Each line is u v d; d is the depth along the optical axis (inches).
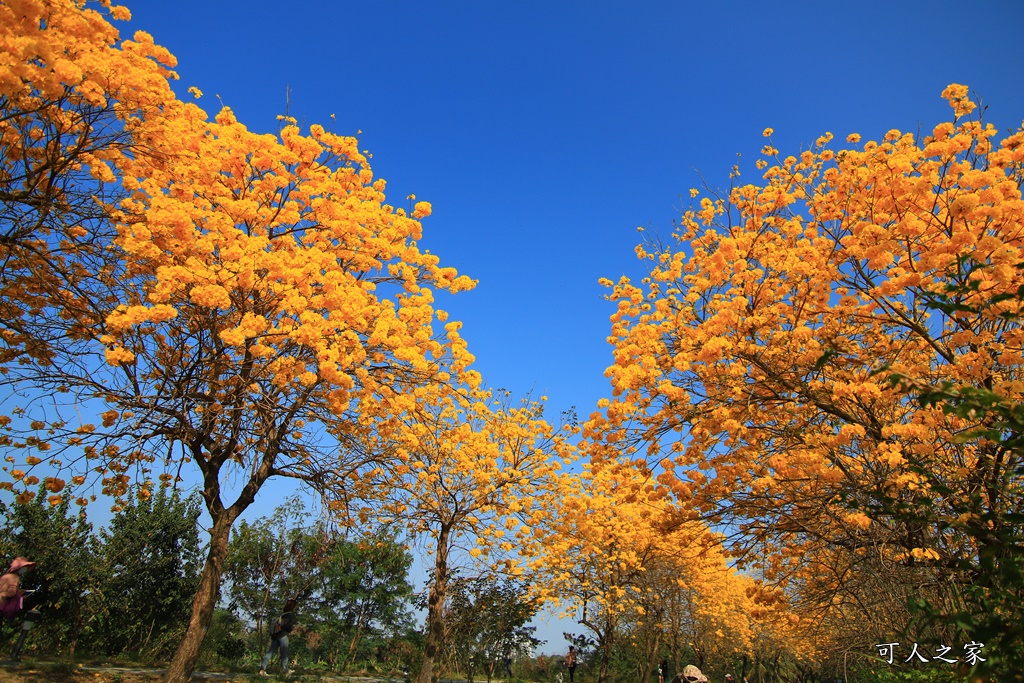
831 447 240.7
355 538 473.4
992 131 261.4
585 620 618.5
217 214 272.1
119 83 246.5
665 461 281.9
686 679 525.3
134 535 529.0
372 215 314.7
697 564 605.0
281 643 448.1
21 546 462.0
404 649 652.7
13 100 226.8
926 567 203.3
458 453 441.7
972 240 231.0
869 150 272.2
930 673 203.5
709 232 291.0
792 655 880.9
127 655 479.8
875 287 254.5
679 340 266.1
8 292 273.1
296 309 262.1
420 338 326.0
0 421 299.6
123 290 264.2
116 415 294.8
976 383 233.5
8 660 330.6
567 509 479.8
